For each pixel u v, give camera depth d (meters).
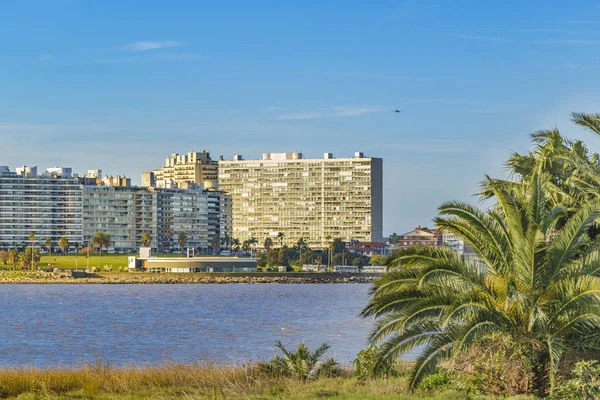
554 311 43.00
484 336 43.75
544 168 51.16
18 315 194.00
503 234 45.09
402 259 46.38
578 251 46.78
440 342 42.97
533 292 43.56
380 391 44.72
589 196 49.78
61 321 175.25
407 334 44.31
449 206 45.25
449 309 42.38
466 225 45.75
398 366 55.59
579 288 42.06
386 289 46.09
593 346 42.69
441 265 44.22
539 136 52.84
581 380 38.47
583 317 41.78
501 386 43.41
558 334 43.00
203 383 50.41
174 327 155.00
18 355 107.06
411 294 44.94
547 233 46.22
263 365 55.72
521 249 44.03
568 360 43.19
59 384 51.25
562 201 50.28
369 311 46.03
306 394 45.22
